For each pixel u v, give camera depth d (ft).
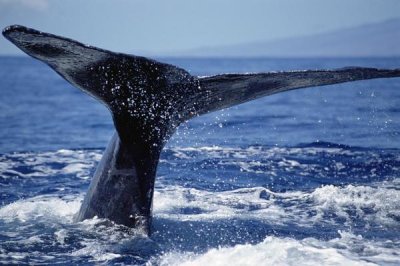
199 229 97.71
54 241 91.86
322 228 99.45
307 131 222.89
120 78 86.58
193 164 155.94
